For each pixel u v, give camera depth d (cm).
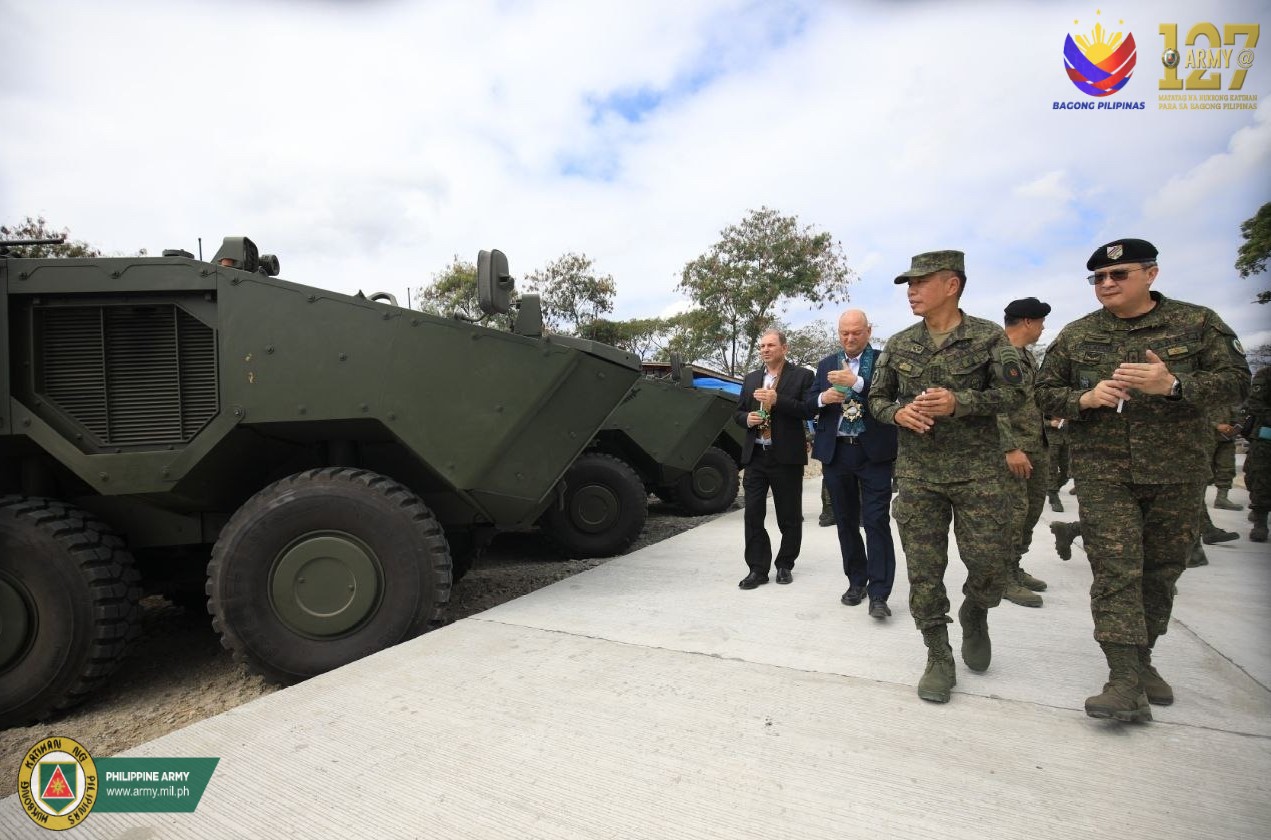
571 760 220
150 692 358
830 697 266
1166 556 251
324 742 236
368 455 422
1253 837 173
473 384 377
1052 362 268
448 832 185
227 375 353
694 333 2772
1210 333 236
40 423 341
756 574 442
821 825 183
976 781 203
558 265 3062
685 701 263
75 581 322
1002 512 261
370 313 366
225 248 370
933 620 266
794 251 2570
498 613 388
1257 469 583
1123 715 231
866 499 369
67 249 1617
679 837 179
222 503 389
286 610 342
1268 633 339
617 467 652
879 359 291
